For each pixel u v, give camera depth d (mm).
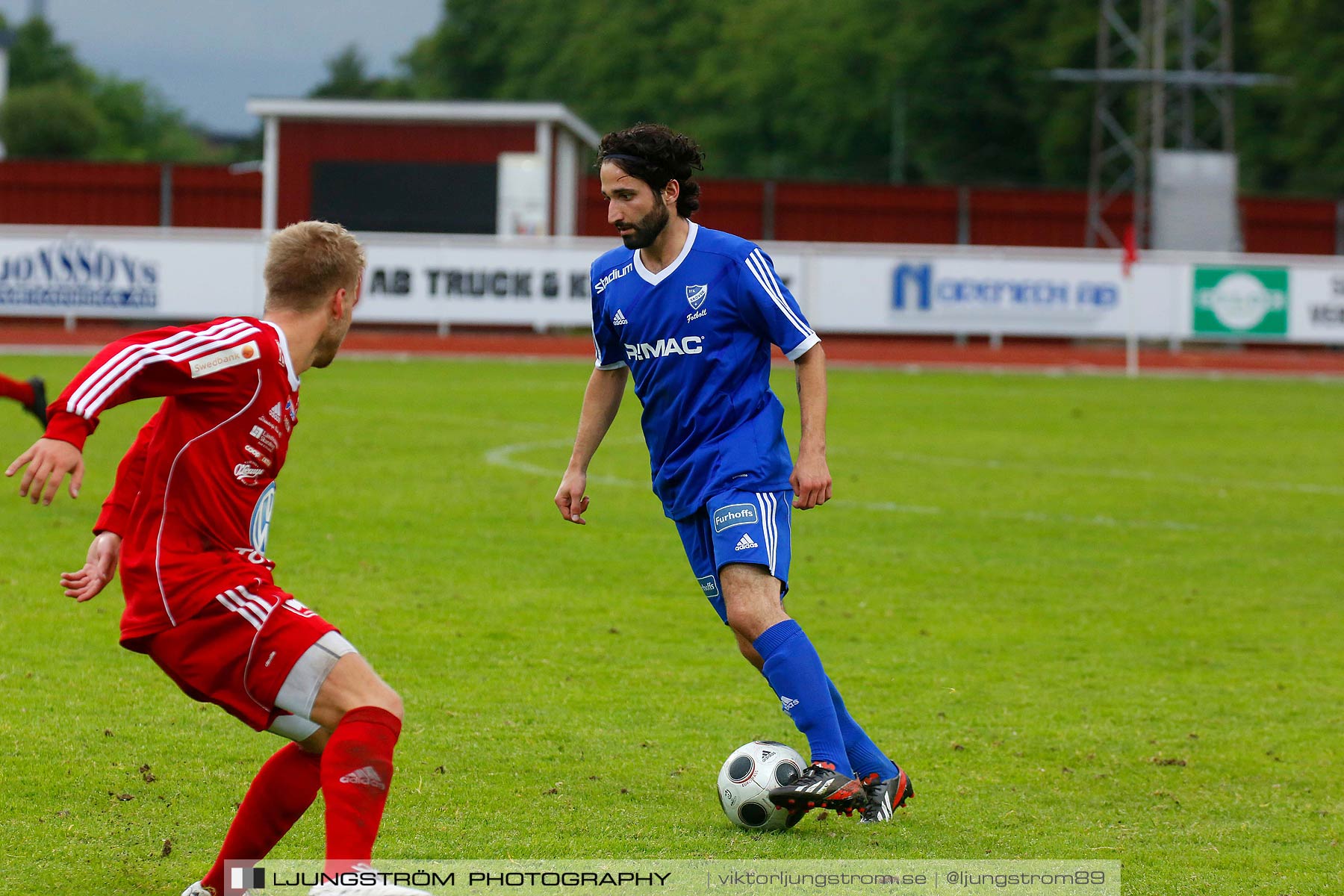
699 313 11930
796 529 28688
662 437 12336
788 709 11727
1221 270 78625
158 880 10328
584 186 102688
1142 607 22312
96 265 71438
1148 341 86938
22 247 70875
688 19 189750
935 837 11797
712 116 179500
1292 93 135750
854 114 164750
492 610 20625
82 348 72438
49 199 97500
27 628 18406
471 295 74562
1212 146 140625
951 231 103188
